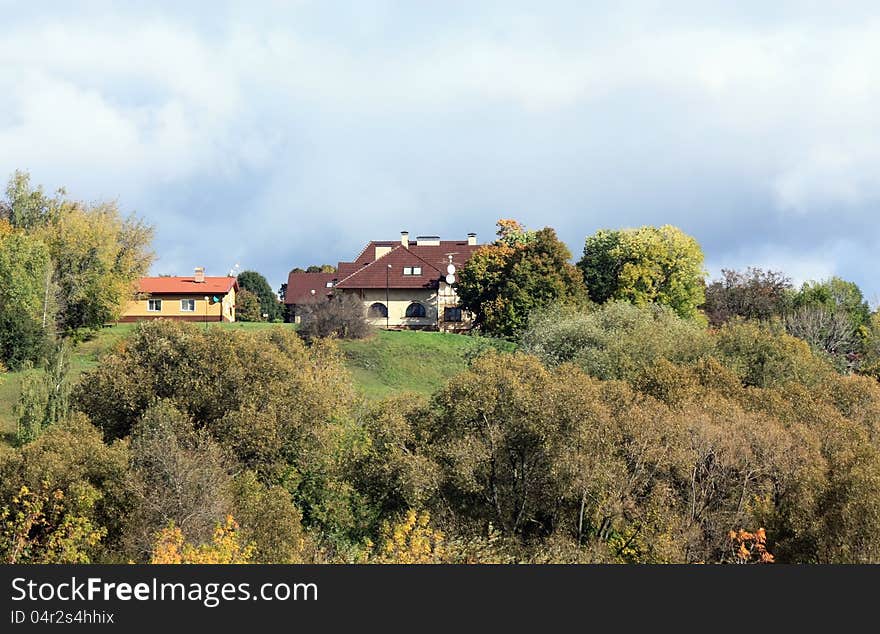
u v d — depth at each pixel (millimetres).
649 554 49625
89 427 53406
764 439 54969
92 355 100000
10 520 44469
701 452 54938
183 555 38969
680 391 66875
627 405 59688
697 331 91562
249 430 59438
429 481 52781
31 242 103438
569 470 52188
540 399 55156
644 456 54406
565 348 92562
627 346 85938
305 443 62094
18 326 91250
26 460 46281
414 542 41906
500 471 54875
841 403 72562
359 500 58406
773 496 54656
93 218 116250
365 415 64562
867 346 118812
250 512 46125
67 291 108188
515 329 115625
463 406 55312
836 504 46969
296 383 64750
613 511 52375
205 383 63250
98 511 46156
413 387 100000
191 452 50469
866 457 50094
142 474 46719
